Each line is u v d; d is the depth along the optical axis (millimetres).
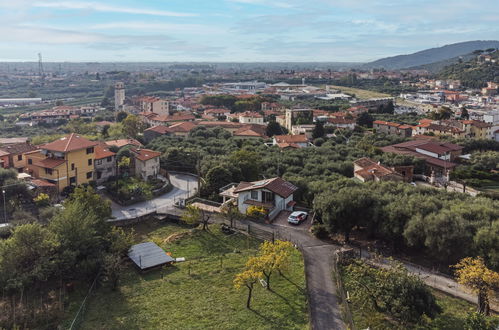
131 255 51594
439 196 59906
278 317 38250
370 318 37844
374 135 143750
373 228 53469
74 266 46156
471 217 49438
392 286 37906
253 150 115938
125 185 85125
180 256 53250
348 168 90000
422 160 97438
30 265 44438
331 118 174500
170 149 102875
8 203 67188
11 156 89125
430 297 37312
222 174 80312
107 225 55719
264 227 60781
